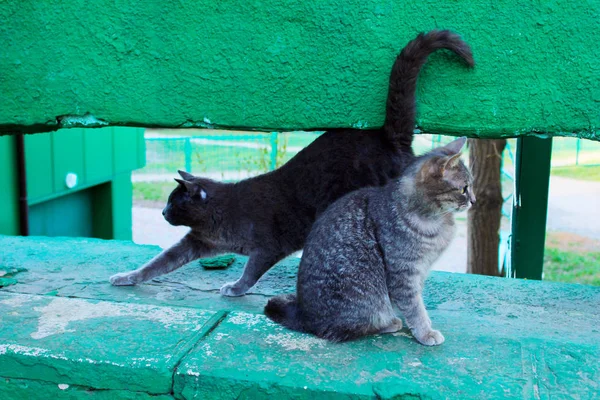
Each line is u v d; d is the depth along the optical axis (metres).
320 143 1.73
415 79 1.55
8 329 1.52
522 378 1.38
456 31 1.55
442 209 1.45
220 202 1.77
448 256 4.25
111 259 1.98
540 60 1.54
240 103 1.63
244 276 1.77
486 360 1.43
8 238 2.13
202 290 1.80
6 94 1.66
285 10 1.58
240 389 1.38
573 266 3.92
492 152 2.91
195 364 1.42
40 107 1.66
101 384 1.43
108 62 1.63
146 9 1.60
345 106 1.61
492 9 1.53
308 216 1.74
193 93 1.63
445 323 1.60
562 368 1.41
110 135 3.61
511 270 2.36
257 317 1.58
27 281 1.82
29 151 2.91
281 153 4.32
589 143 5.14
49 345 1.47
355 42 1.58
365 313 1.48
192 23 1.60
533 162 2.26
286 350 1.46
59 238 2.15
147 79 1.63
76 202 3.57
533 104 1.56
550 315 1.66
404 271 1.47
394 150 1.64
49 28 1.63
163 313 1.60
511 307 1.70
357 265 1.48
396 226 1.46
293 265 1.97
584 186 5.64
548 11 1.52
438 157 1.44
